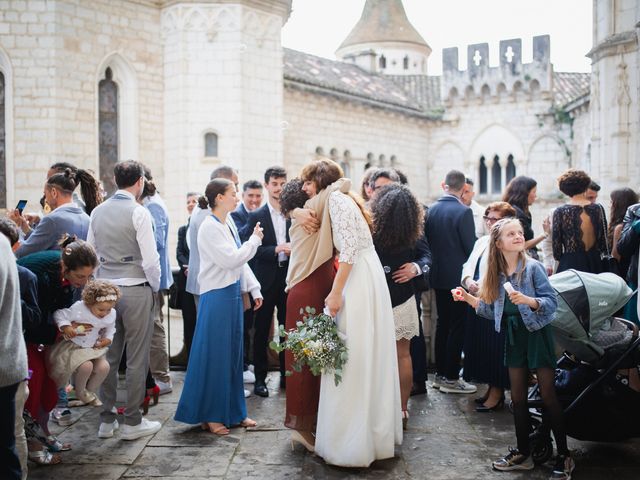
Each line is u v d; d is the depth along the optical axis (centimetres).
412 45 4616
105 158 1659
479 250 575
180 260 742
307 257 492
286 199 510
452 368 648
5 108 1516
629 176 1588
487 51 2839
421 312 751
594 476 445
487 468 460
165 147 1756
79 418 573
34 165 1516
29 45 1502
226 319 530
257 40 1773
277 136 1841
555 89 2880
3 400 348
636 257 542
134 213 514
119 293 486
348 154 2550
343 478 445
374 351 464
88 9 1570
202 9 1706
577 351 466
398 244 523
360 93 2502
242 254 517
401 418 489
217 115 1727
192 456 486
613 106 1583
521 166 2817
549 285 438
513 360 450
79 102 1559
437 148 2989
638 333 473
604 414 459
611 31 1582
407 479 443
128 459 479
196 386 527
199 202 623
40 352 471
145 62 1703
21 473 360
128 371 518
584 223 601
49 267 466
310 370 488
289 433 534
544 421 462
